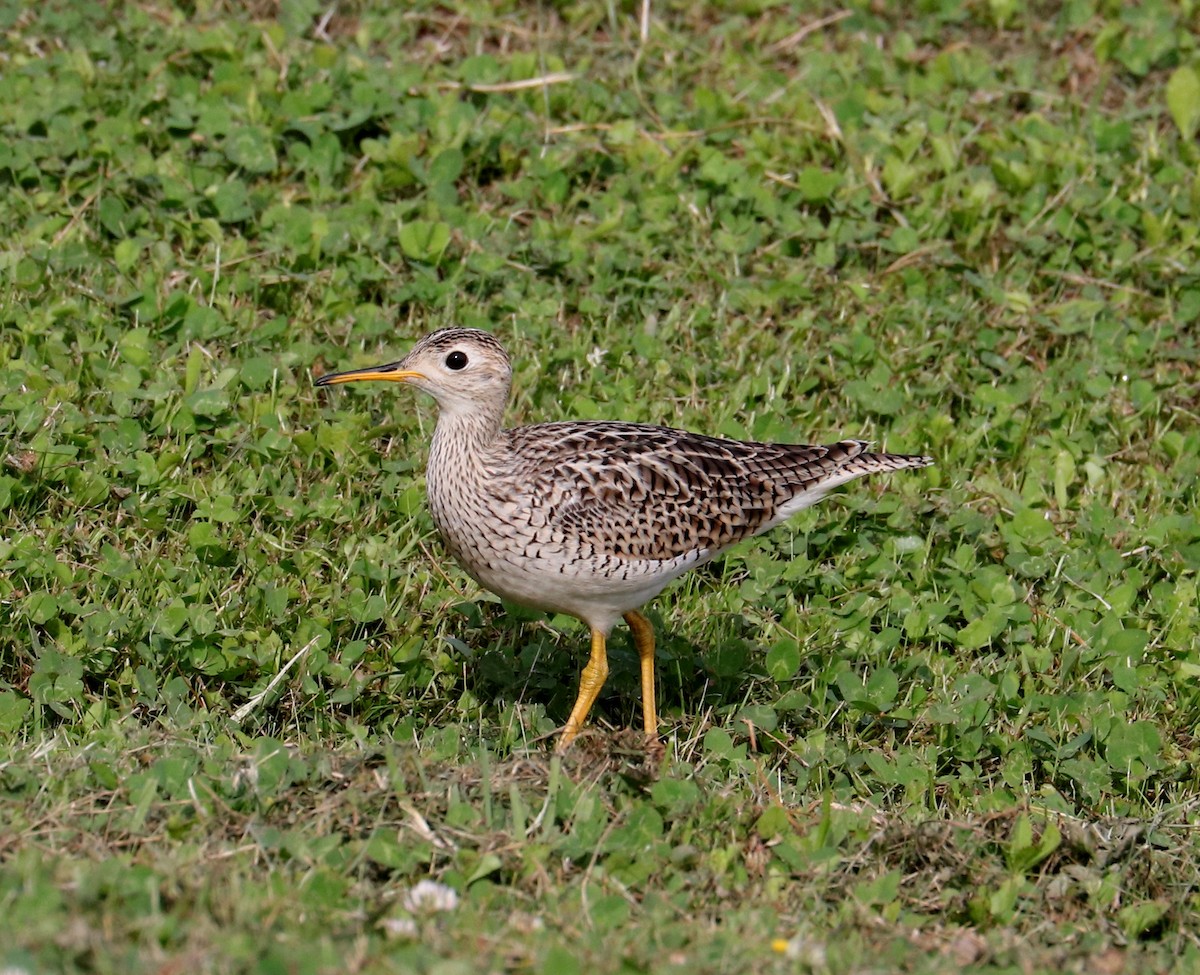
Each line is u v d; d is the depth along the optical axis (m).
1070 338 14.29
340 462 12.27
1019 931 9.13
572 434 10.52
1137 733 10.74
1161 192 15.48
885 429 13.42
